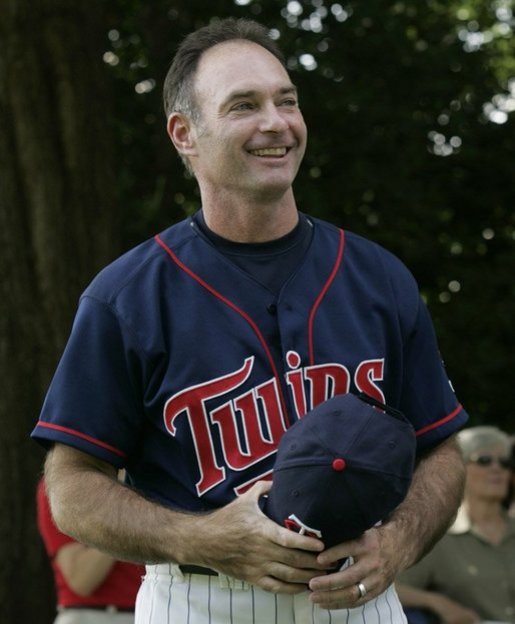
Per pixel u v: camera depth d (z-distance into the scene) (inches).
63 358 132.5
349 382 129.6
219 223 133.9
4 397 375.2
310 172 642.8
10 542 369.7
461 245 732.7
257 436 127.3
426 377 137.2
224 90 129.1
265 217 132.5
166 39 617.6
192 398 128.3
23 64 393.1
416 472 135.5
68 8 400.8
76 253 390.0
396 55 653.3
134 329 130.3
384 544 120.8
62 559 236.2
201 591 129.3
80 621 233.1
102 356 131.0
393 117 644.1
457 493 133.8
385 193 647.1
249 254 133.7
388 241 680.4
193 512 125.0
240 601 127.8
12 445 373.7
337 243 137.6
